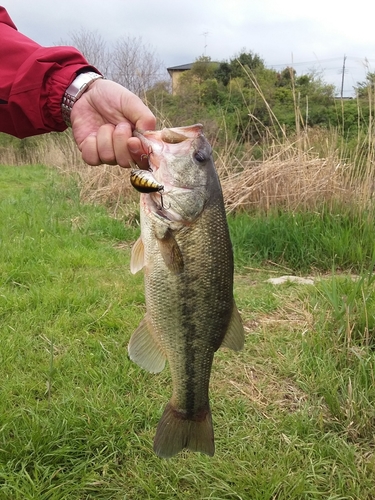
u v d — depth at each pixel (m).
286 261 1.54
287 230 1.57
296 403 0.82
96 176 2.58
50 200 2.55
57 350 0.95
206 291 0.58
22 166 5.20
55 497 0.60
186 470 0.66
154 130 0.60
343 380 0.84
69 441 0.70
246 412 0.79
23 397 0.79
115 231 1.86
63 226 1.88
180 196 0.56
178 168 0.56
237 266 1.51
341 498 0.62
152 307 0.58
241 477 0.64
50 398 0.78
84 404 0.77
